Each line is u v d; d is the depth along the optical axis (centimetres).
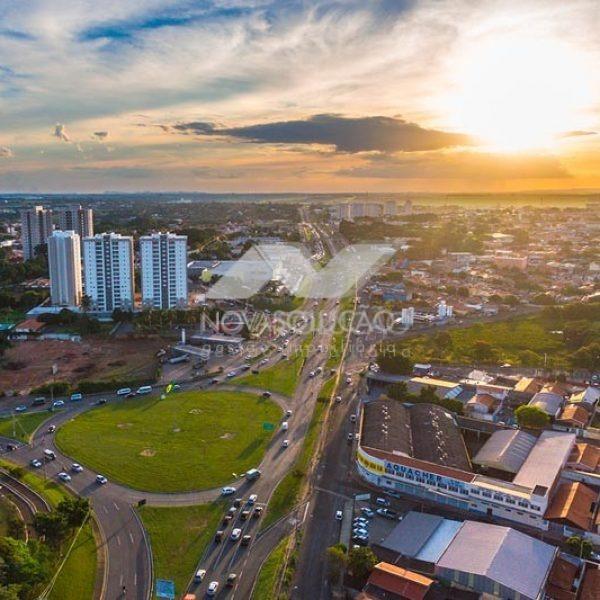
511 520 16800
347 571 14550
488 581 13612
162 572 14825
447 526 16188
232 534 16200
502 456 19612
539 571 14038
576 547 15138
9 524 16312
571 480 18775
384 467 18650
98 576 14625
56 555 15000
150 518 17025
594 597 13412
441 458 19625
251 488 18700
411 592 13475
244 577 14688
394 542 15638
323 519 17125
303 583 14462
